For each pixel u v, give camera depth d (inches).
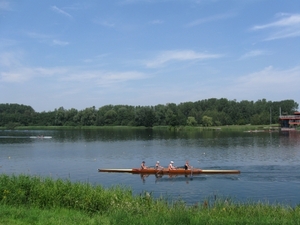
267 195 995.3
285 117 5137.8
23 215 513.0
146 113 5428.2
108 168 1562.5
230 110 6274.6
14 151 2281.0
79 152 2207.2
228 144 2591.0
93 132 4451.3
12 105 6747.1
